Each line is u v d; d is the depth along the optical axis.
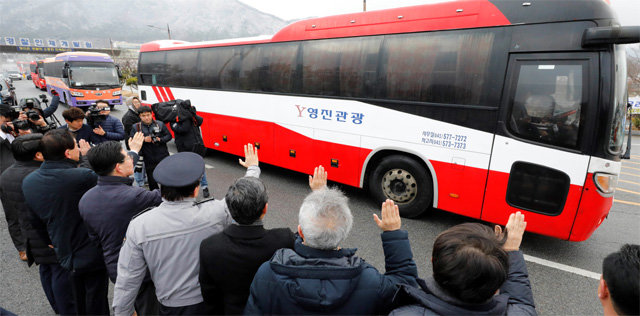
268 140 6.69
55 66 20.53
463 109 4.23
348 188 6.43
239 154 7.44
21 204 2.57
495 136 4.03
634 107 16.95
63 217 2.26
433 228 4.75
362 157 5.28
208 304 1.76
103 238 2.12
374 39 4.95
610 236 4.66
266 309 1.39
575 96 3.50
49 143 2.20
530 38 3.73
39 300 3.21
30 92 29.47
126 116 5.48
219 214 1.98
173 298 1.89
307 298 1.30
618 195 6.91
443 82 4.36
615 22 3.38
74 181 2.27
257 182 1.70
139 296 2.27
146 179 6.05
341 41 5.31
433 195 4.71
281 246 1.68
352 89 5.23
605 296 1.26
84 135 4.71
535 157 3.78
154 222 1.83
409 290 1.34
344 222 1.44
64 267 2.37
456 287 1.17
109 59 18.00
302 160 6.15
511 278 1.50
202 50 7.88
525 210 3.92
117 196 2.10
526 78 3.78
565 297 3.30
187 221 1.87
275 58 6.29
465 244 1.22
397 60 4.73
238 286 1.65
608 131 3.37
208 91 7.86
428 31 4.45
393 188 5.11
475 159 4.21
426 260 3.94
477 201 4.27
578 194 3.56
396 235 1.67
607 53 3.32
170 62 8.88
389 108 4.87
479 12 4.05
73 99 16.84
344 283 1.32
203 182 5.88
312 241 1.42
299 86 5.96
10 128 4.02
